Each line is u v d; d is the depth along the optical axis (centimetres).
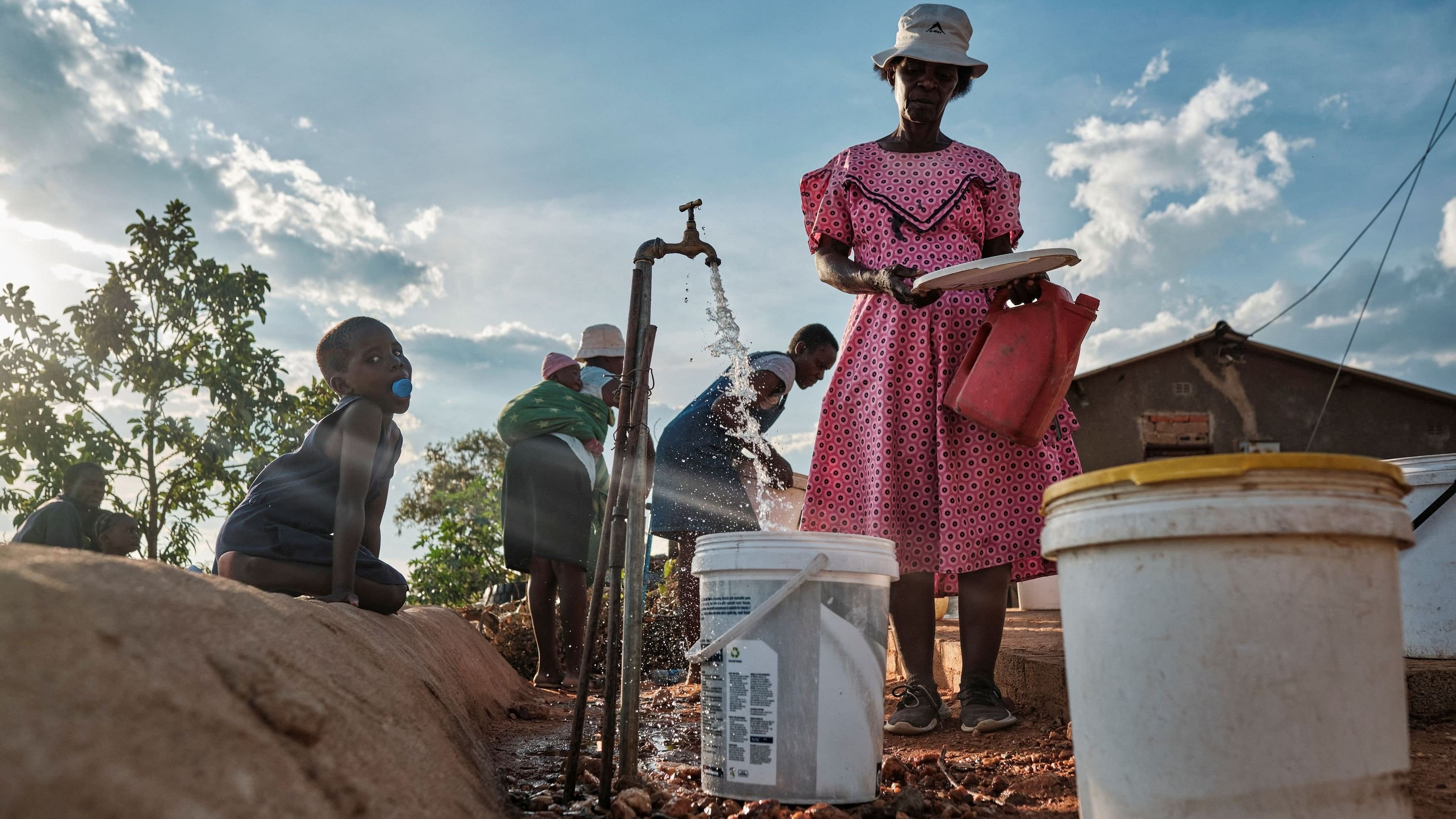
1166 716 166
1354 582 164
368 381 355
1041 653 402
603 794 250
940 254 362
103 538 623
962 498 351
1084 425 1917
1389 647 167
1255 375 1905
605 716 252
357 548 337
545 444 564
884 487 352
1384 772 162
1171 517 165
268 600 194
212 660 139
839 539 257
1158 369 1919
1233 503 162
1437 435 1852
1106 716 176
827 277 372
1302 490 162
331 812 128
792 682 251
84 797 92
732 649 258
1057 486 189
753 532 259
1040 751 316
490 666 486
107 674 111
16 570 125
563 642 567
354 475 339
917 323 361
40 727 96
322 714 144
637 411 271
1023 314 337
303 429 1005
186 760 108
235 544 345
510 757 325
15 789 88
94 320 912
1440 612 338
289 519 351
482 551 1504
